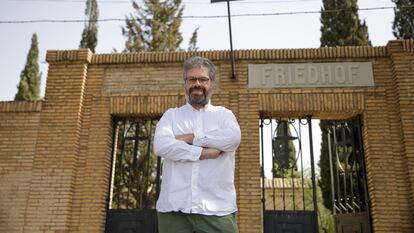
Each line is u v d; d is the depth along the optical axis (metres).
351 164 8.08
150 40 22.42
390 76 7.78
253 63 8.05
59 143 7.82
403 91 7.47
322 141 14.99
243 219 7.11
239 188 7.29
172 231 2.44
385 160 7.30
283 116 8.00
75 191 7.59
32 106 8.10
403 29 17.28
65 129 7.89
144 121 8.34
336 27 16.06
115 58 8.33
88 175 7.66
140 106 7.95
